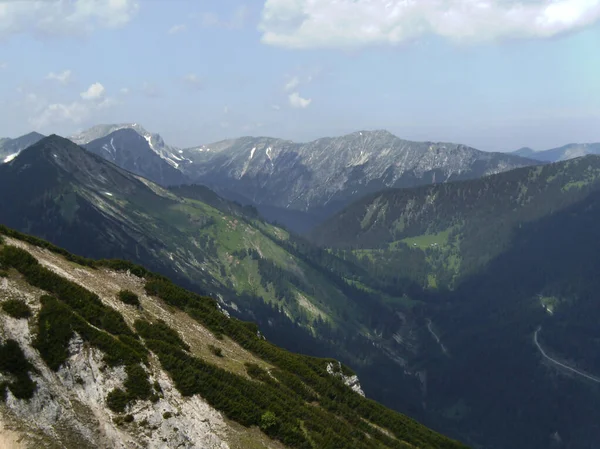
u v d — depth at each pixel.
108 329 63.12
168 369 62.59
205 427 59.28
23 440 47.62
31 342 53.16
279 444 64.69
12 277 58.75
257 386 73.25
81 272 76.38
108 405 54.19
